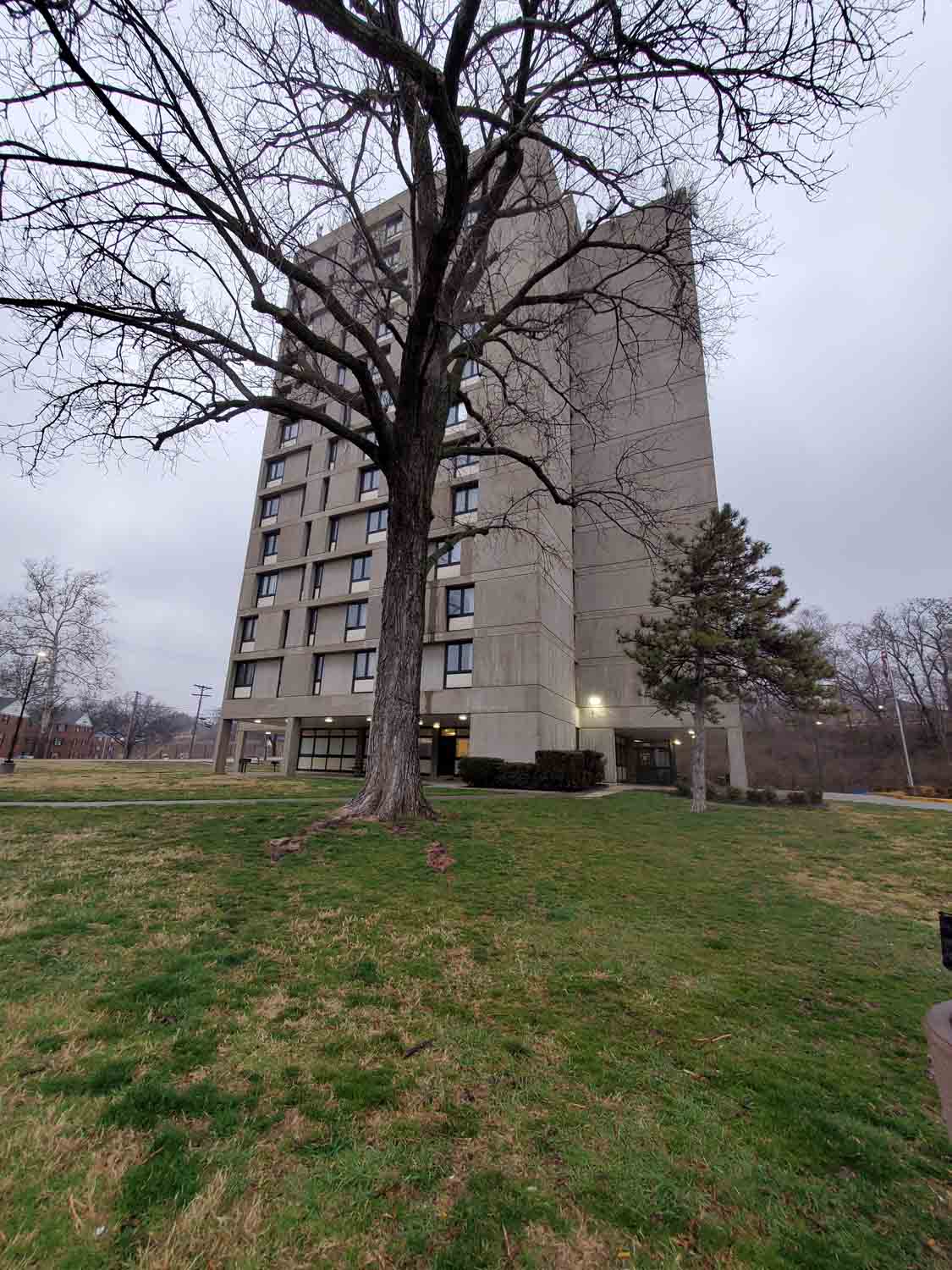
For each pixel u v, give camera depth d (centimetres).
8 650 3859
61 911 457
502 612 2108
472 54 666
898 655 4531
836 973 445
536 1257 172
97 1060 261
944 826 1188
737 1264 175
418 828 799
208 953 390
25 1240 166
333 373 2872
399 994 354
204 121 707
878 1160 227
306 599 2672
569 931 486
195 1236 171
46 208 717
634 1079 274
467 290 1084
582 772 1808
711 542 1523
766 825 1202
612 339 2589
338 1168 203
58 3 533
